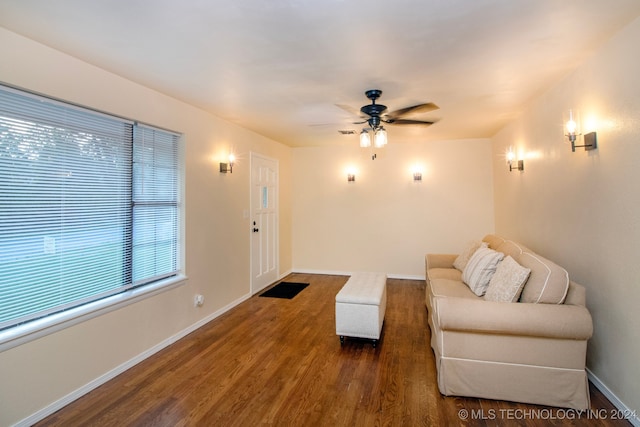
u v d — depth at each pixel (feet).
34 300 6.78
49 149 7.04
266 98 10.34
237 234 14.01
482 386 7.14
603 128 7.13
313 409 6.89
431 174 17.98
